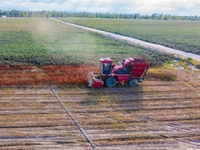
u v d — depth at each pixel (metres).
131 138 11.57
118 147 10.80
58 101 15.45
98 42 41.00
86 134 11.76
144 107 15.07
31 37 45.72
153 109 14.84
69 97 16.11
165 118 13.70
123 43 40.78
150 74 21.44
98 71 21.86
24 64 24.38
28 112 13.77
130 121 13.20
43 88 17.52
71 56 28.81
